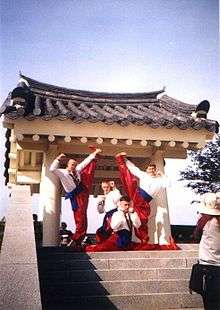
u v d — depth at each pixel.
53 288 5.20
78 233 6.78
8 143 8.99
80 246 6.42
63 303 4.94
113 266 5.83
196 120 7.87
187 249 7.09
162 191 7.84
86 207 6.98
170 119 7.79
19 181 9.68
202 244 4.77
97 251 6.42
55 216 7.57
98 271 5.55
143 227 7.04
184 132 7.88
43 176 7.89
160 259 6.00
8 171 9.40
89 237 9.50
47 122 7.41
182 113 8.75
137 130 7.73
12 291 3.36
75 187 6.99
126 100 9.69
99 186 10.61
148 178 7.40
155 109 9.31
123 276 5.59
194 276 4.65
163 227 7.64
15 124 7.29
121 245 6.56
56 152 7.86
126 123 7.54
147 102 9.82
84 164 7.21
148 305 5.10
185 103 9.04
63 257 5.93
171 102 9.41
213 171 10.62
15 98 7.23
